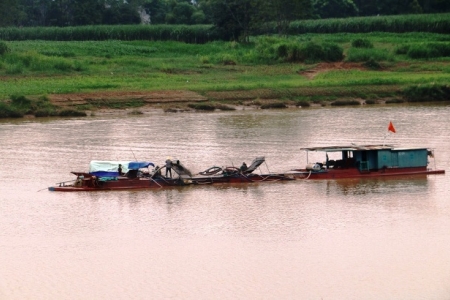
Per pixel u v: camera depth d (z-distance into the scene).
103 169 81.00
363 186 79.94
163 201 74.88
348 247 60.12
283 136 111.31
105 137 112.75
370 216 68.38
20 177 85.62
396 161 84.44
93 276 55.06
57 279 54.53
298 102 152.62
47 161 94.44
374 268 55.59
